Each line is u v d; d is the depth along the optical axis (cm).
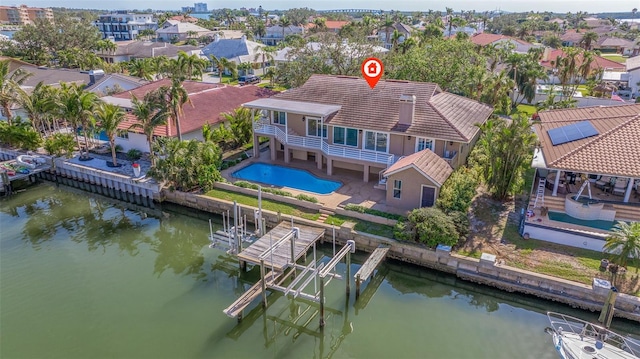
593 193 2841
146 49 10044
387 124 3322
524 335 2052
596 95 6256
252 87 5484
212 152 3528
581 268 2284
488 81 5409
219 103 4800
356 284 2309
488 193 3134
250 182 3500
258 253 2462
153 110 3650
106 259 2741
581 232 2444
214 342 2016
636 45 11256
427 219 2522
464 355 1922
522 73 5878
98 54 10181
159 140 3559
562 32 15650
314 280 2461
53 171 4038
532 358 1895
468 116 3550
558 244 2497
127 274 2561
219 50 9812
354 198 3173
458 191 2731
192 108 4484
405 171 2881
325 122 3481
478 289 2402
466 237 2569
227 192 3378
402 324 2145
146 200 3559
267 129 3834
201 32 14662
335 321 2181
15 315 2183
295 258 2431
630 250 2092
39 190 3922
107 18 16812
